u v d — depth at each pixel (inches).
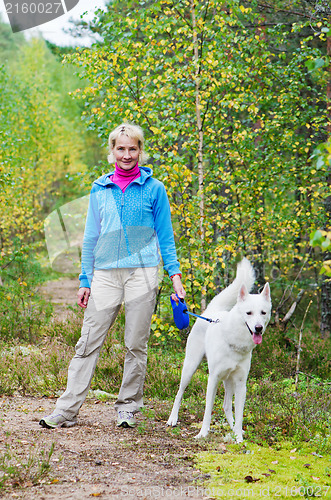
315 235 108.1
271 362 274.7
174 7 283.4
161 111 312.8
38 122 749.3
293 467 140.0
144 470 131.0
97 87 312.7
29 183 695.7
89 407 192.2
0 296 342.0
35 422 166.9
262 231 360.8
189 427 172.7
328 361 289.1
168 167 267.3
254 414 181.9
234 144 328.2
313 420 175.2
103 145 337.7
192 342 173.3
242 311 151.6
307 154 368.2
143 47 300.4
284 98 346.3
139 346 167.6
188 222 275.6
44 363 241.6
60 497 111.7
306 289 430.0
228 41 307.9
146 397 214.7
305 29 396.5
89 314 165.5
